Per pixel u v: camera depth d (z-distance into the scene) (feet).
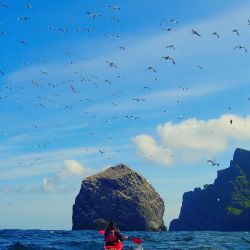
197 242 208.23
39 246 151.53
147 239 231.50
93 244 165.78
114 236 110.22
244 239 262.26
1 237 235.40
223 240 239.09
